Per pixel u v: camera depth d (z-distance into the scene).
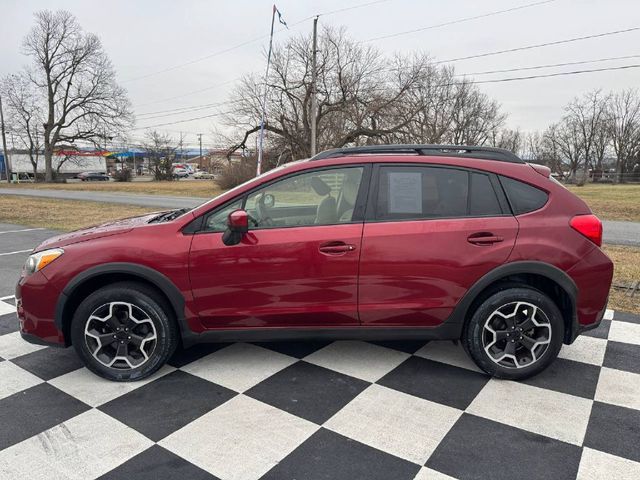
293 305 3.06
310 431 2.54
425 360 3.43
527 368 3.07
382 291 3.03
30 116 48.12
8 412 2.73
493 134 59.47
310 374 3.21
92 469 2.22
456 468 2.23
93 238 3.11
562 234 2.99
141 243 3.02
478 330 3.06
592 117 64.88
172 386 3.05
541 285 3.22
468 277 2.99
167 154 61.03
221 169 34.53
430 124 37.75
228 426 2.59
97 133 48.16
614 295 5.03
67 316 3.10
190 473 2.19
